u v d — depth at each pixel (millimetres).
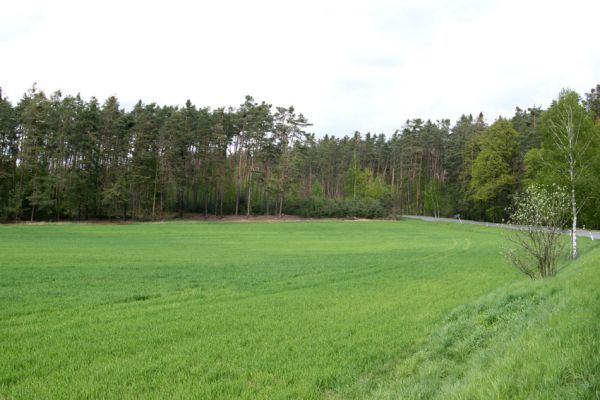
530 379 5109
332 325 10836
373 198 102625
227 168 90750
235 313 12281
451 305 13227
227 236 50938
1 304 13273
